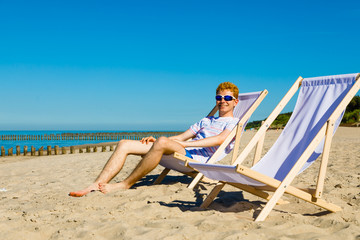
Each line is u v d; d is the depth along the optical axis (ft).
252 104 13.25
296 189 8.41
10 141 157.58
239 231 7.07
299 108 10.84
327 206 8.70
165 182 14.26
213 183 13.09
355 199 10.21
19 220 8.41
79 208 9.53
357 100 121.29
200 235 6.91
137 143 12.04
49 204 10.43
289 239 6.64
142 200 10.24
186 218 8.33
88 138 158.92
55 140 162.20
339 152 27.07
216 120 13.21
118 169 11.80
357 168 17.21
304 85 11.21
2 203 11.34
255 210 9.30
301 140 9.91
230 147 12.78
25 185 16.02
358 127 94.07
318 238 6.57
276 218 8.18
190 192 11.39
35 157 51.62
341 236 6.77
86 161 29.63
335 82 10.25
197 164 9.11
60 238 7.09
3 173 23.24
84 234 7.22
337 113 8.84
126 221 8.18
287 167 9.48
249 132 108.99
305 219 8.02
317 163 19.74
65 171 21.54
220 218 8.12
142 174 11.63
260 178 8.00
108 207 9.69
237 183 9.71
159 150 11.26
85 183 15.97
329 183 13.11
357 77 9.67
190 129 13.73
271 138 67.00
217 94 13.23
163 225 7.72
